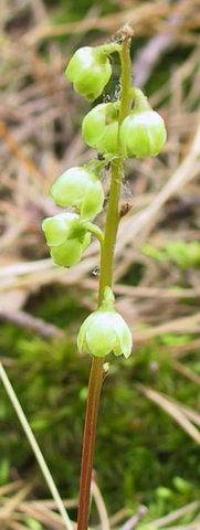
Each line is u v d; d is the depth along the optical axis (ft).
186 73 1.30
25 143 1.23
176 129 1.21
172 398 0.88
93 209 0.46
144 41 1.34
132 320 0.99
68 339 0.93
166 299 1.02
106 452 0.86
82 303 1.02
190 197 1.11
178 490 0.83
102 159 0.47
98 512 0.82
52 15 1.40
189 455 0.85
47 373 0.91
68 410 0.88
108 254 0.49
